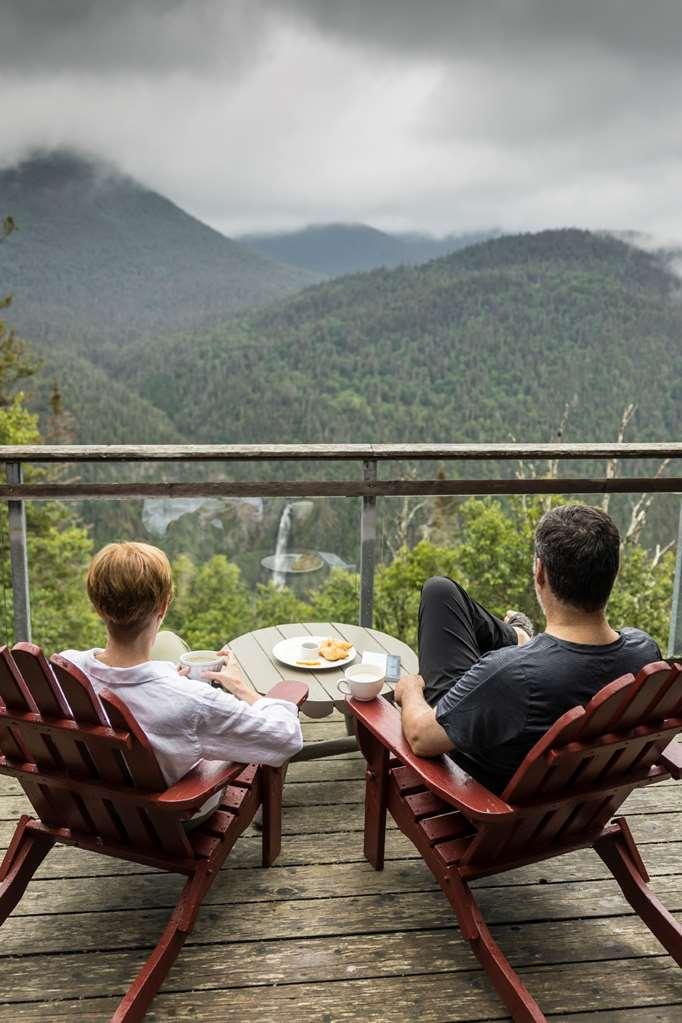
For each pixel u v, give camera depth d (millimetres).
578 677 1657
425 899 2156
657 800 2666
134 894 2166
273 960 1928
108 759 1646
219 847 1899
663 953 1983
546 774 1629
